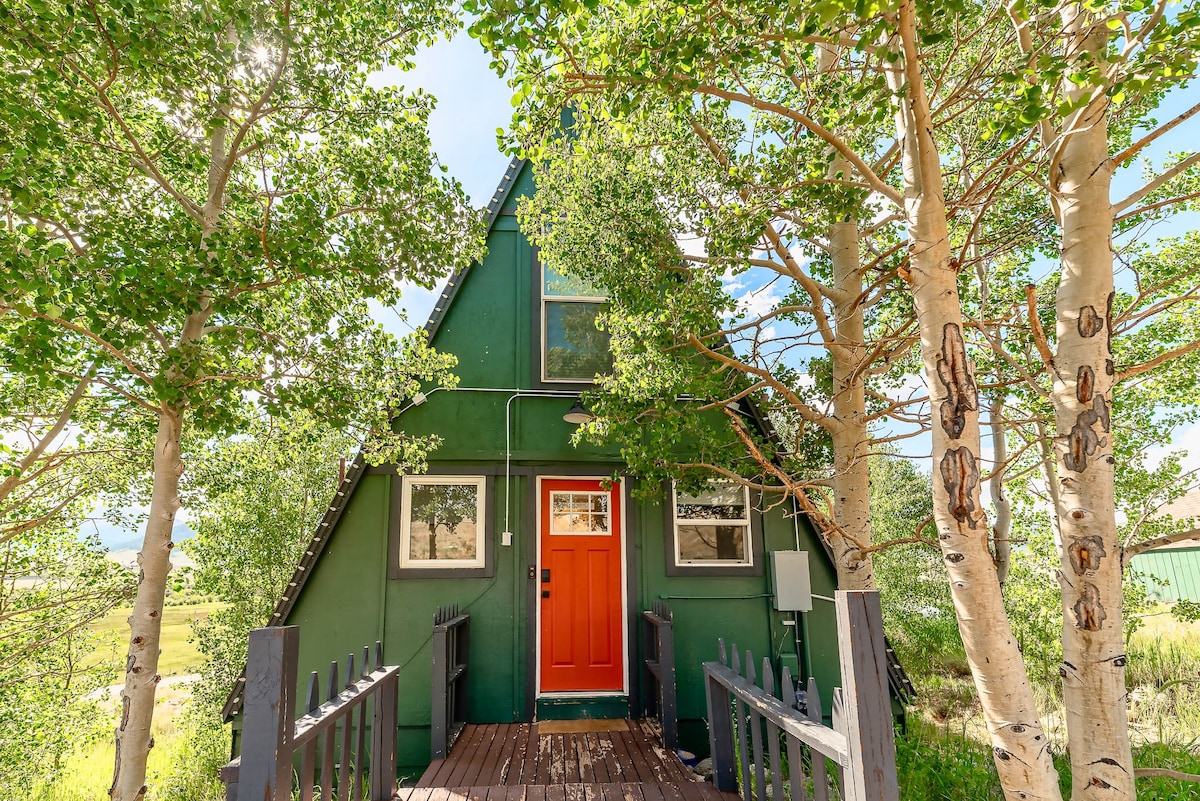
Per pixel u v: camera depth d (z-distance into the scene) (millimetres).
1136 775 3684
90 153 4441
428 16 5148
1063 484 3506
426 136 5457
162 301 4180
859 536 5379
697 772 5090
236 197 5461
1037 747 2850
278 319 5500
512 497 6949
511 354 7352
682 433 7031
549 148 5473
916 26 3223
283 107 4887
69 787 7137
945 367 3256
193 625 9094
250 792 2256
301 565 6445
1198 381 6430
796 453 6262
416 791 4195
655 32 3518
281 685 2367
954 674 10070
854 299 5617
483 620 6586
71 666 6930
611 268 5852
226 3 3945
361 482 6770
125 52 3977
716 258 5109
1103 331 3449
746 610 6855
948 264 3385
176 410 4621
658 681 6332
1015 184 4496
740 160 5145
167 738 9133
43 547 6746
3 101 3668
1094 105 3496
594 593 6918
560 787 4242
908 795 4750
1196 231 6238
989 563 3086
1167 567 16031
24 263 3525
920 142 3424
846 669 2473
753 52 3457
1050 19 3801
